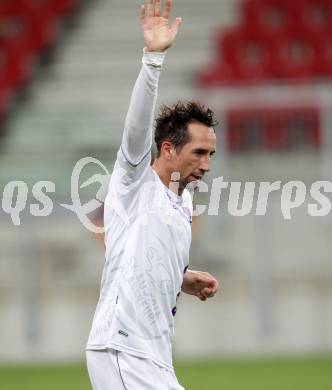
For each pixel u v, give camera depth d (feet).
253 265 154.30
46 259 157.48
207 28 196.85
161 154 56.80
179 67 189.16
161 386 55.21
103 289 56.49
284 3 195.83
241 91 154.71
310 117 152.97
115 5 212.23
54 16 211.20
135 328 55.16
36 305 158.20
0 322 158.81
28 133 177.78
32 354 157.99
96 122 171.63
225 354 155.53
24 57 201.98
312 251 152.97
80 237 156.35
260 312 154.61
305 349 153.79
